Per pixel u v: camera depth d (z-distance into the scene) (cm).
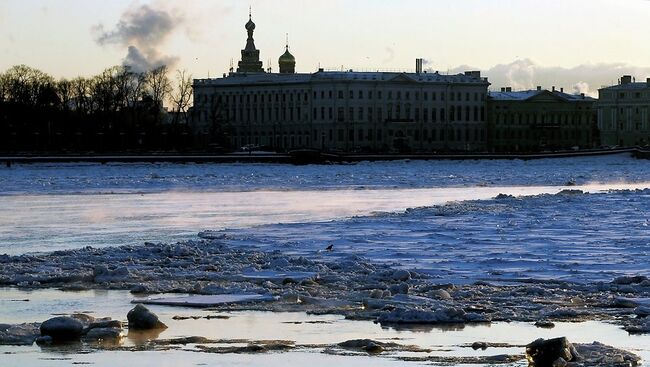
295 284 7438
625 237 10319
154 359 5278
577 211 13788
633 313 6369
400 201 18312
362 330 5916
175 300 6806
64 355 5344
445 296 6788
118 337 5725
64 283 7538
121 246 9769
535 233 10781
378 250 9388
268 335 5800
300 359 5275
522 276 7769
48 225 12950
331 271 8025
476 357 5303
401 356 5328
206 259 8669
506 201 16088
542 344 5178
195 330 5931
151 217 14325
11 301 6806
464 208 14488
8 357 5300
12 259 8644
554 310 6397
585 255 8919
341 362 5216
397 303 6569
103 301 6806
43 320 6203
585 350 5319
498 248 9462
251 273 7944
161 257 8881
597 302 6681
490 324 6066
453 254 9050
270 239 10456
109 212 15362
